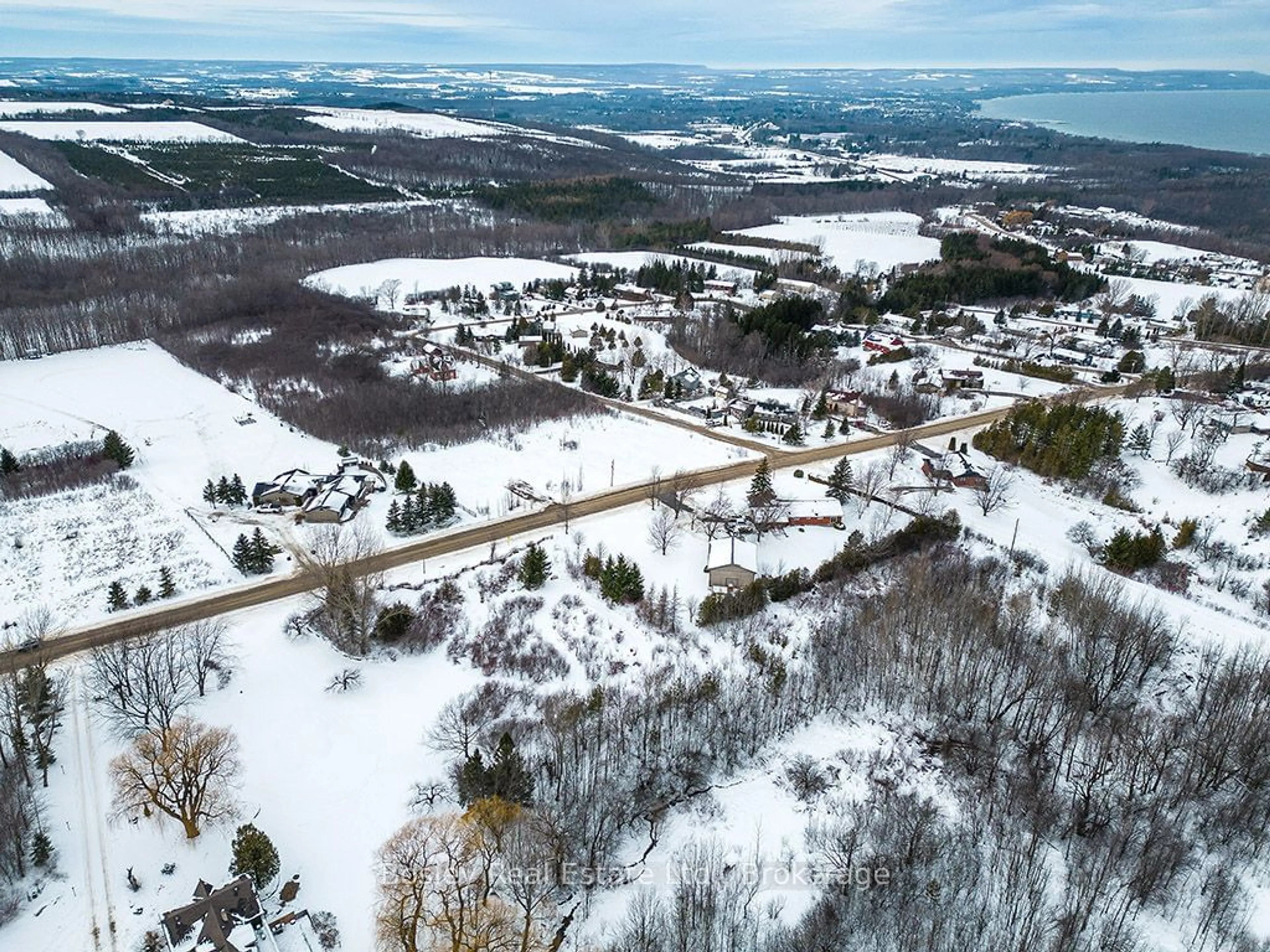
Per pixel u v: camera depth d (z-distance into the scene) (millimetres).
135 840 65500
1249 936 60031
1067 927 58312
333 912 61156
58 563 101625
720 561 97438
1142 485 126500
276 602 95125
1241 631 92375
